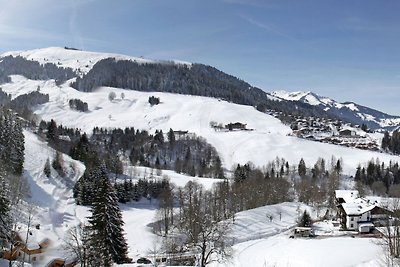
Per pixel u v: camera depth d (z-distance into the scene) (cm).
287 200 18888
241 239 12344
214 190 16975
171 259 9394
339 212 15362
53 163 17700
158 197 18888
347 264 8838
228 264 9169
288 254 10188
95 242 7719
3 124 14262
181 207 14888
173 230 12925
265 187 18212
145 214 16538
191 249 10000
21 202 11900
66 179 17488
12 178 12656
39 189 14825
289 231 13750
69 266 8831
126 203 18325
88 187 15550
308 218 14050
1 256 8338
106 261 7544
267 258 9944
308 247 10675
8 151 13850
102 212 7825
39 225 10912
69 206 14825
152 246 11800
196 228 10531
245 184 18150
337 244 10806
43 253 9131
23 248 8844
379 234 12512
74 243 9706
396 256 8444
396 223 8875
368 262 8775
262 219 14650
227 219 14000
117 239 7956
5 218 8238
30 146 18662
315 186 19838
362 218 13700
